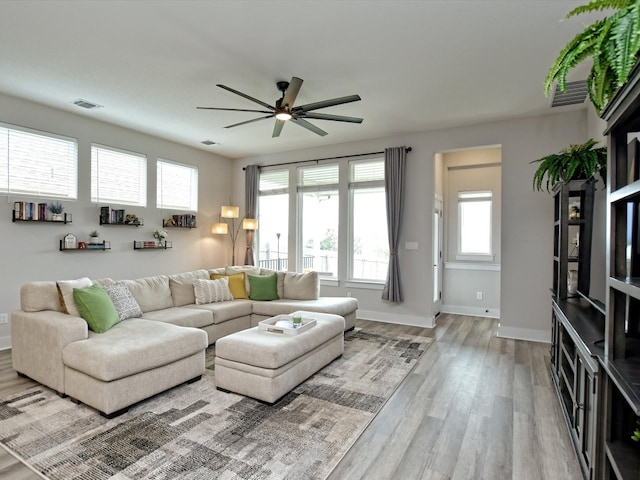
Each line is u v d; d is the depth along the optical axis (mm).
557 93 3854
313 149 6273
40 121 4332
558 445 2236
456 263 6160
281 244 6707
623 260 1652
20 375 3191
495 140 4793
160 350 2760
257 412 2598
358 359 3773
